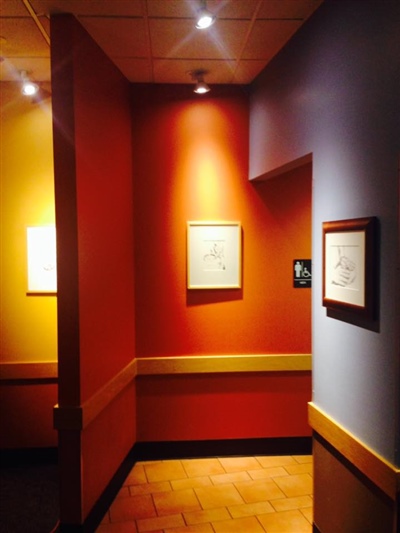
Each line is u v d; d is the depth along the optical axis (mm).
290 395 4070
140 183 3930
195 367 3982
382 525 2059
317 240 2654
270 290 4051
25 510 3178
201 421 4039
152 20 2762
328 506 2602
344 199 2338
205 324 4012
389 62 1924
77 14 2674
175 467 3840
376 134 2035
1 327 3881
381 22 1974
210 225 3969
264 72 3562
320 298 2641
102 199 3186
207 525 2988
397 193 1893
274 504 3238
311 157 2875
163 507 3205
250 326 4043
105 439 3221
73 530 2768
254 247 4031
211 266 3992
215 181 3984
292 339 4062
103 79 3227
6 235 3869
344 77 2309
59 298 2744
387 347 1983
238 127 3984
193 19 2752
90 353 2922
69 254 2744
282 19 2760
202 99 3947
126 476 3674
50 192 3873
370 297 2070
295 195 4051
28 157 3859
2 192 3855
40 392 3898
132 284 3906
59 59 2688
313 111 2684
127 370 3664
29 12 2646
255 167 3818
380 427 2045
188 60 3404
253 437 4062
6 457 3898
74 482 2758
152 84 3902
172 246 3977
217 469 3799
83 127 2848
